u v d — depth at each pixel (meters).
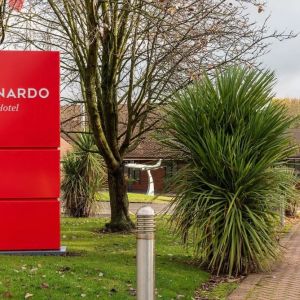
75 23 12.62
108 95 12.95
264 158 8.89
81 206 18.78
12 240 9.69
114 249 10.75
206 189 9.08
